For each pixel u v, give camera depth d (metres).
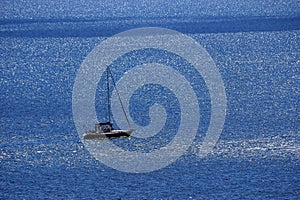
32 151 164.50
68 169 151.50
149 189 139.50
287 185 138.50
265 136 172.00
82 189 140.38
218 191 136.88
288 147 161.62
